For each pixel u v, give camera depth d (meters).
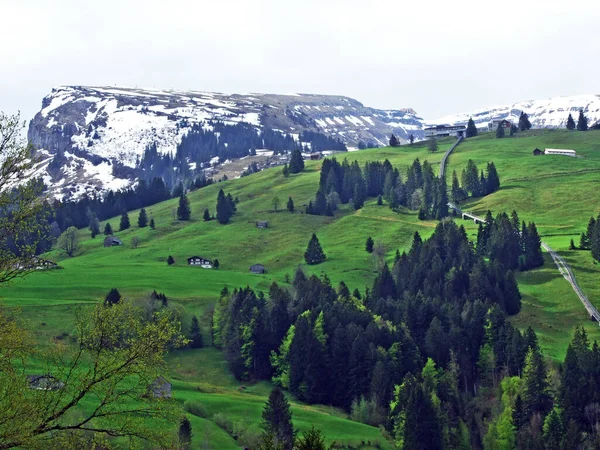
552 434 125.56
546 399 137.50
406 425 125.38
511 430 129.38
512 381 141.25
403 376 153.25
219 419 116.44
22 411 30.45
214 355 169.12
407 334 163.88
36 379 32.91
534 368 139.00
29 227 33.75
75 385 32.94
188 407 121.12
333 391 155.38
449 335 163.88
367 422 139.00
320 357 156.00
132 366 33.25
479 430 138.38
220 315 175.00
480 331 167.88
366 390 151.88
